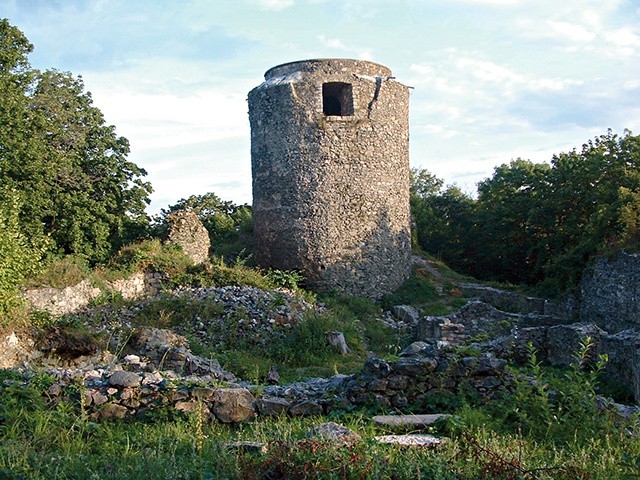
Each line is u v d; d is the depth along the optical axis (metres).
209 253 24.38
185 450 5.41
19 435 5.90
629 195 17.31
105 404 6.69
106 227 22.83
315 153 21.02
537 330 11.70
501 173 31.91
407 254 22.86
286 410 6.94
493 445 5.35
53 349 12.65
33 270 15.04
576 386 6.53
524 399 6.54
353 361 13.41
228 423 6.71
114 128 25.30
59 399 6.72
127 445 5.47
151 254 19.25
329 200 21.03
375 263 21.45
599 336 10.53
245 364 11.85
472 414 6.30
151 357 10.88
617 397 8.92
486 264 29.98
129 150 25.34
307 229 21.03
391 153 22.06
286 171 21.27
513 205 27.23
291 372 11.93
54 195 21.81
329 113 24.22
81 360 12.30
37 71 23.86
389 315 19.95
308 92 21.14
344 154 21.17
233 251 24.61
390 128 22.02
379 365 7.14
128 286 18.20
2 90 20.23
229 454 5.03
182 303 15.31
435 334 15.53
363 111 21.48
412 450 5.12
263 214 21.94
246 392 6.90
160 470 4.80
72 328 13.38
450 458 4.92
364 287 21.22
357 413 6.70
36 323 13.29
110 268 18.80
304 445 4.93
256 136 22.11
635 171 20.55
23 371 7.33
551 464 5.10
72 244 21.83
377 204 21.59
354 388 7.10
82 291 16.47
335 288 20.88
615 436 5.79
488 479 4.60
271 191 21.59
